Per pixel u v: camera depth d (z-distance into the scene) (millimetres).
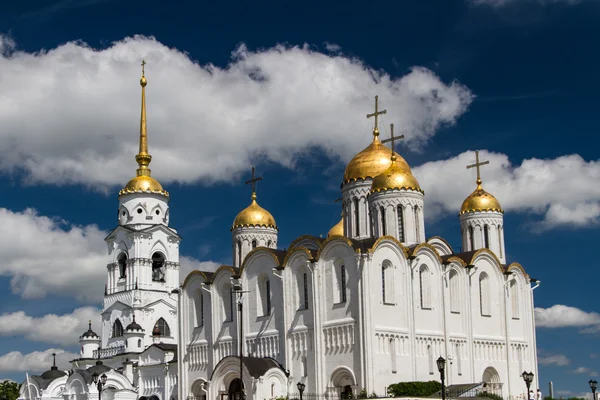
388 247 93625
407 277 94312
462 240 116750
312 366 94250
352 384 90000
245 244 122750
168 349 120625
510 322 105625
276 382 94312
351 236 106062
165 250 141000
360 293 90125
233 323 105125
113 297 139500
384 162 107062
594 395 78688
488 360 101625
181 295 113438
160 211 142375
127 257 139250
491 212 115188
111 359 132625
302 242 105438
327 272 94562
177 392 114000
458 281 100875
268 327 100438
